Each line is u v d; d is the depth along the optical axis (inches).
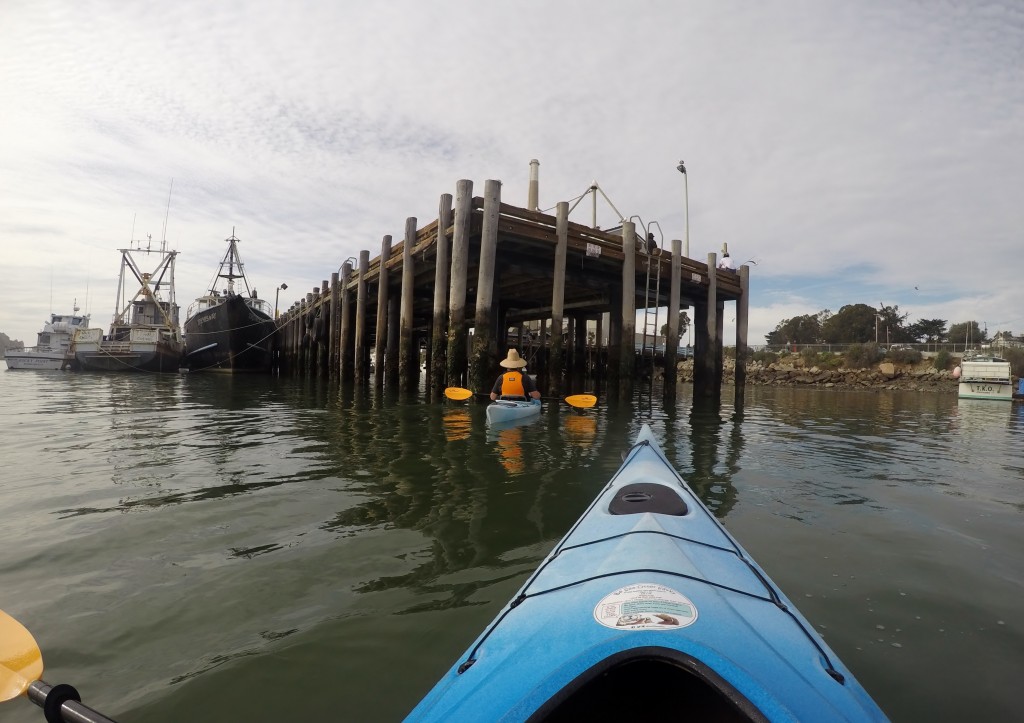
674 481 150.3
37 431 353.1
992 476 267.7
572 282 641.6
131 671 96.0
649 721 71.5
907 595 130.0
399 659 99.3
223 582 129.6
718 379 799.1
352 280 893.2
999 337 1665.8
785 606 84.6
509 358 432.8
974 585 136.1
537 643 69.1
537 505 192.7
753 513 194.4
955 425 528.1
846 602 126.0
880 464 294.8
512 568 138.6
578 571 91.4
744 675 54.1
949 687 94.6
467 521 174.9
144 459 264.4
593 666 56.2
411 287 645.3
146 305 1459.2
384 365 800.3
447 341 543.8
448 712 60.6
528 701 54.3
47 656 100.0
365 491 208.5
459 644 104.0
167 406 522.3
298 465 252.5
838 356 1770.4
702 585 80.5
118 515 177.0
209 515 178.1
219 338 1197.7
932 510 203.2
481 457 273.3
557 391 544.4
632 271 595.2
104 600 120.6
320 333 1102.4
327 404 543.5
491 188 487.2
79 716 69.4
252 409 494.9
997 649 106.7
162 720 84.3
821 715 56.4
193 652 101.6
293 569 137.0
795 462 294.0
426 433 347.3
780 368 1775.3
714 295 729.0
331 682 93.0
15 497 197.0
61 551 147.2
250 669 96.3
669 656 55.9
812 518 189.8
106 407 508.7
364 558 144.3
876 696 92.0
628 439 340.5
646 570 84.0
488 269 486.0
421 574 134.6
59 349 1571.1
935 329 2477.9
